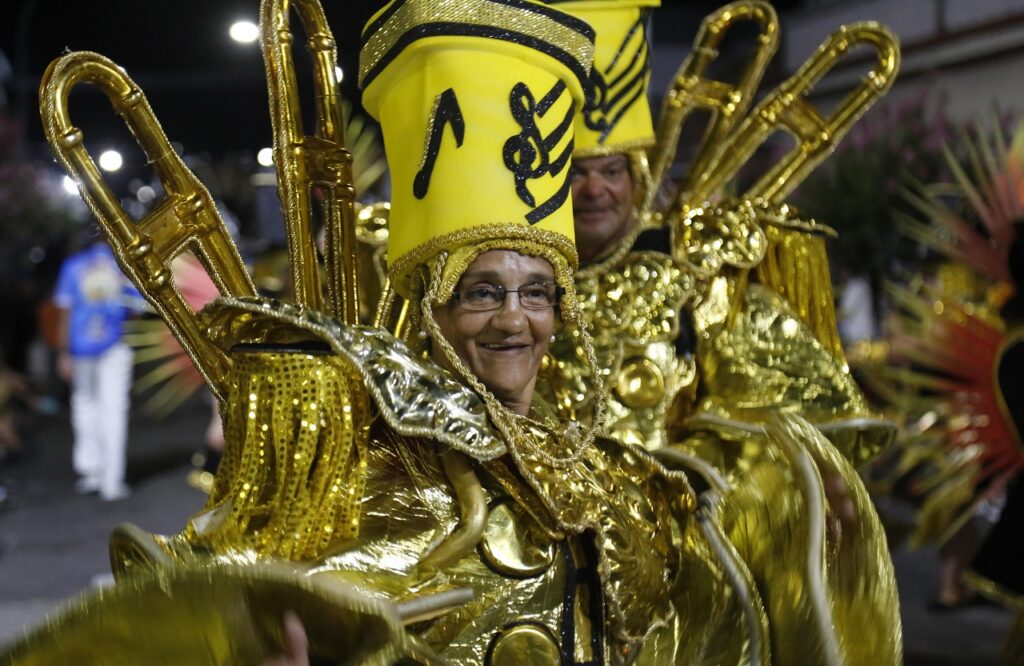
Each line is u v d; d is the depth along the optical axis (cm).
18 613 499
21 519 702
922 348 417
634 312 229
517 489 168
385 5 174
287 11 184
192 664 140
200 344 175
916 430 461
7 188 905
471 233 165
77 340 764
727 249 237
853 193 555
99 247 764
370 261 235
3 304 1079
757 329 238
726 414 229
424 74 168
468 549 159
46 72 171
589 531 171
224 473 159
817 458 210
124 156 316
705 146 254
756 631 195
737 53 915
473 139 166
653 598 179
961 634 472
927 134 559
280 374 156
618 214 235
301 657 141
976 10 934
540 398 193
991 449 355
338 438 156
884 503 548
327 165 185
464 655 161
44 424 1092
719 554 195
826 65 250
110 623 135
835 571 207
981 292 512
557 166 171
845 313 537
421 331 179
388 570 155
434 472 166
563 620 166
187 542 155
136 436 1015
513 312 168
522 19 168
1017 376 339
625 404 225
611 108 231
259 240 428
